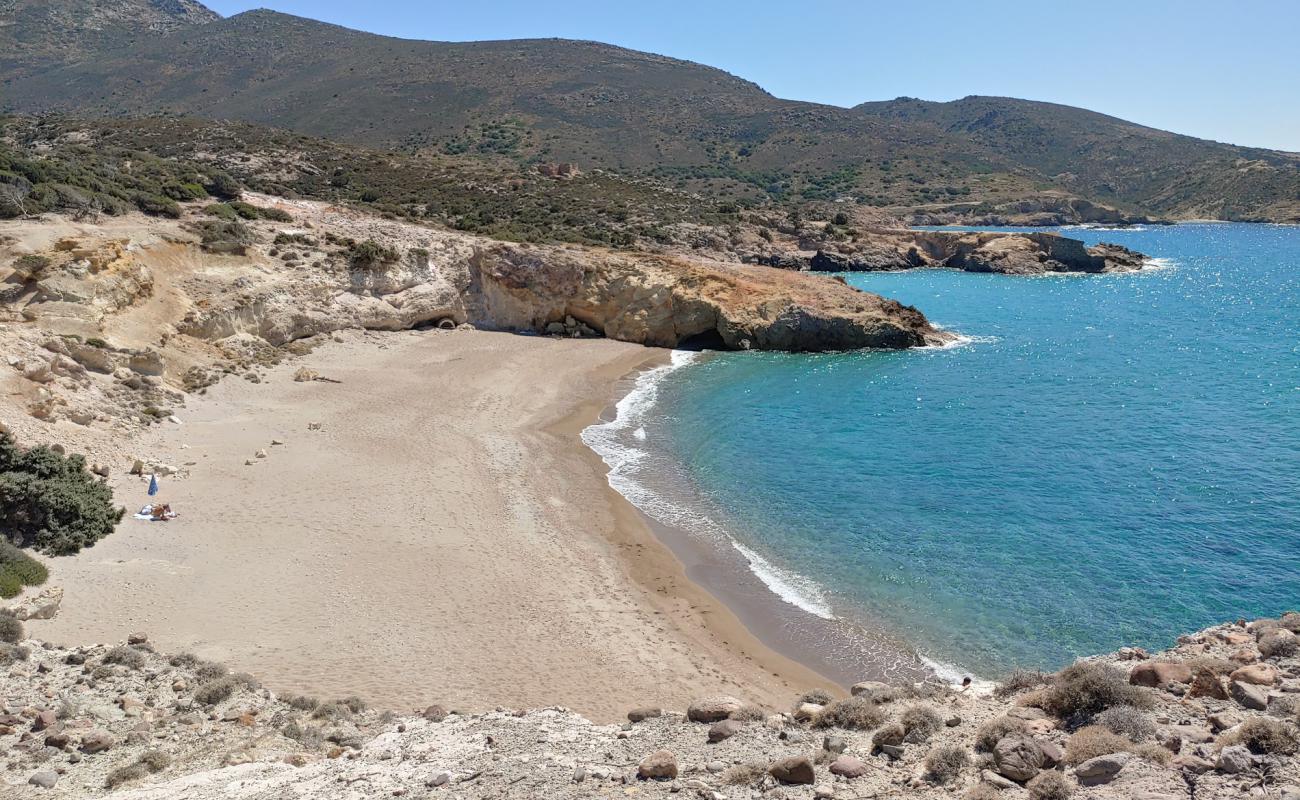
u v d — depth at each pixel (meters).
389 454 31.75
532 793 9.05
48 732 12.02
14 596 17.77
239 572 21.34
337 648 17.89
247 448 31.16
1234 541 24.33
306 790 9.80
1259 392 43.03
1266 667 9.86
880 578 22.91
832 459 33.59
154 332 38.72
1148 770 7.51
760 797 8.34
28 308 34.06
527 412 39.97
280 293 47.50
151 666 15.23
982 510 27.58
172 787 10.22
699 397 44.69
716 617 20.88
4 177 43.75
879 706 11.41
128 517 23.83
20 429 25.86
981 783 7.95
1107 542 24.61
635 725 11.99
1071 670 10.47
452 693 16.30
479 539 24.59
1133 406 41.00
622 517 27.50
